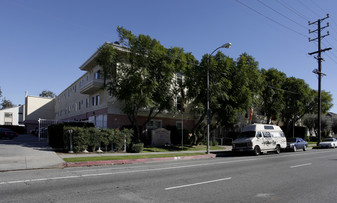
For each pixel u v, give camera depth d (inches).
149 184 300.7
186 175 370.0
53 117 2081.7
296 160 606.2
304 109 1406.3
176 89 854.5
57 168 430.6
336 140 1264.8
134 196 243.9
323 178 360.2
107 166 471.2
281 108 1205.7
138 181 318.0
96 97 1136.8
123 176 353.7
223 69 820.0
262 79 993.5
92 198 234.1
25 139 1015.6
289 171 423.8
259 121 1429.6
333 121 1806.1
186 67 818.2
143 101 710.5
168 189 276.2
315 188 293.6
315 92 1430.9
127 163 530.0
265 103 1206.3
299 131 1612.9
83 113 1261.1
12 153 554.9
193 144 969.5
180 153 715.4
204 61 821.2
